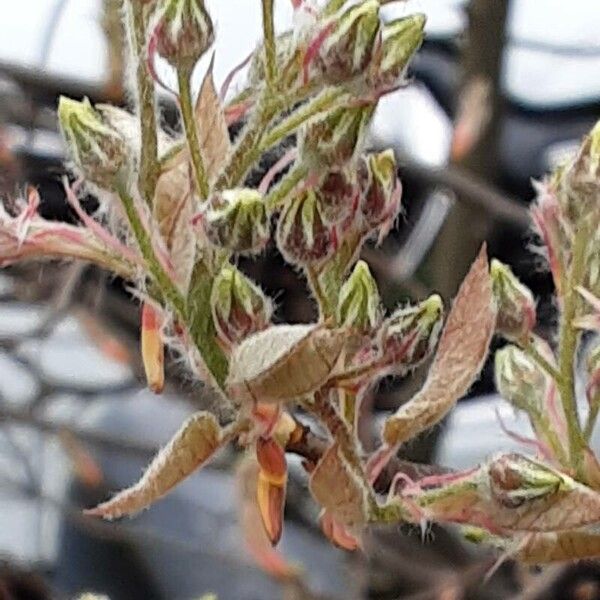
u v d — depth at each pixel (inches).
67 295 21.4
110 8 11.1
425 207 23.9
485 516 9.3
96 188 9.3
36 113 20.8
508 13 23.6
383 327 9.2
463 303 9.6
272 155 10.4
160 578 26.5
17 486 22.9
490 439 21.7
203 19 9.0
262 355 9.0
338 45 9.0
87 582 26.5
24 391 26.7
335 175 9.1
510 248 23.0
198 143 9.1
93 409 26.5
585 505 9.3
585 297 9.7
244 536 15.6
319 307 9.3
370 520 9.4
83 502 24.6
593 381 9.9
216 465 19.9
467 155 23.4
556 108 27.1
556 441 10.0
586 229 9.8
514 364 10.1
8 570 22.1
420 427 9.5
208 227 8.9
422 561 21.4
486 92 22.7
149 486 9.1
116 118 9.5
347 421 9.3
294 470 18.5
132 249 9.5
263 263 17.9
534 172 26.5
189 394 18.9
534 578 18.4
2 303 23.2
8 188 19.6
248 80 9.4
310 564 23.1
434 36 25.1
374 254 22.4
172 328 9.3
